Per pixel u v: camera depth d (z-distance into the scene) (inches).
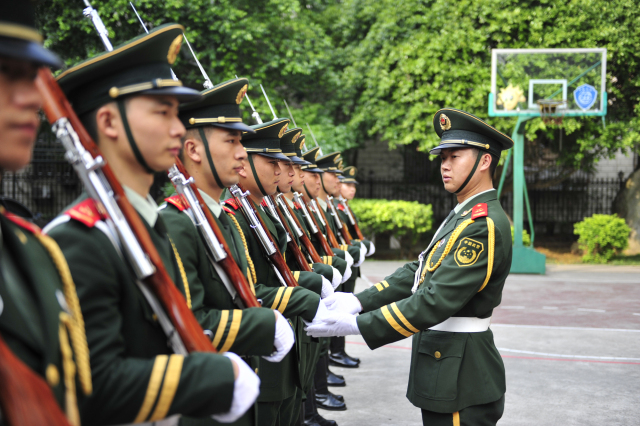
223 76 491.5
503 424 170.6
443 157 121.0
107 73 59.8
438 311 105.5
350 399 195.6
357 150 706.2
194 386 54.6
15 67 40.9
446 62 516.4
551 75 446.0
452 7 507.8
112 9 436.5
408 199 719.7
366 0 560.7
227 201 111.3
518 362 232.7
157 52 61.4
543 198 706.2
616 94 507.2
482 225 109.9
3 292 41.4
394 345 270.5
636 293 372.8
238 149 89.0
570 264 514.6
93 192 55.6
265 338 76.7
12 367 36.9
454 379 108.1
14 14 40.4
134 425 59.7
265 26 483.2
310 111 553.6
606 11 486.0
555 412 180.2
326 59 542.6
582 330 281.3
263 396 110.3
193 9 464.8
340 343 234.4
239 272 82.8
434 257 114.0
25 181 627.2
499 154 119.8
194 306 73.5
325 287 124.0
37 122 43.9
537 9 487.2
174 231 76.7
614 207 595.8
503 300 350.9
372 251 294.2
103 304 54.1
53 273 46.8
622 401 189.9
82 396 49.7
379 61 524.4
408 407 187.3
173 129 61.6
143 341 58.9
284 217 134.6
